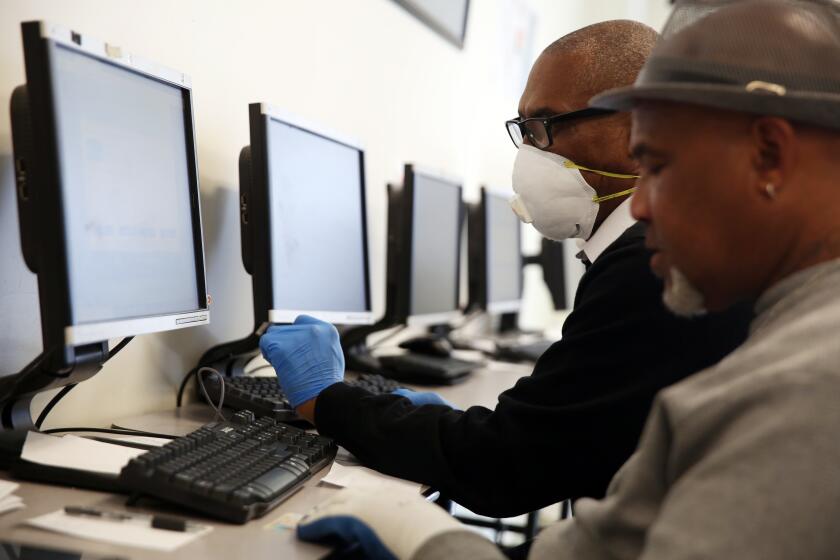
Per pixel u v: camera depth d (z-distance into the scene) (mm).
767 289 710
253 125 1393
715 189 680
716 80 682
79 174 1013
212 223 1638
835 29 704
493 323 3395
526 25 3703
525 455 1032
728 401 597
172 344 1522
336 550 826
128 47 1404
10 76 1169
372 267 2408
